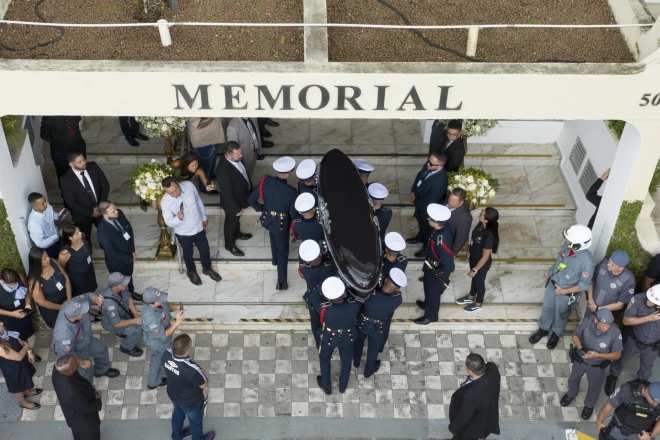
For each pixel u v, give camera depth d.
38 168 9.75
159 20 7.71
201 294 10.43
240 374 9.77
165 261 10.58
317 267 9.05
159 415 9.35
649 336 9.07
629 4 8.24
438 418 9.41
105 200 9.91
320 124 12.28
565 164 11.68
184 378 8.06
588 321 8.73
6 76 7.45
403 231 11.09
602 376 9.02
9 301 8.95
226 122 11.57
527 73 7.63
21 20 8.16
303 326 10.20
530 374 9.88
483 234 9.41
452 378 9.81
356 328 9.00
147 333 8.90
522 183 11.70
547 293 9.70
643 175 8.75
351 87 7.68
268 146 11.83
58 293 9.12
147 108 7.86
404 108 7.93
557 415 9.48
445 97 7.81
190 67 7.52
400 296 8.77
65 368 7.86
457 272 10.77
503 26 7.65
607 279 9.23
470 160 11.91
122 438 9.12
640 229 9.48
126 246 9.55
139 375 9.71
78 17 8.23
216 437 9.16
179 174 9.98
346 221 9.13
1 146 8.50
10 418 9.24
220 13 8.38
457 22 8.47
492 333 10.30
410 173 11.80
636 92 7.79
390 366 9.89
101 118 12.17
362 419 9.38
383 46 8.13
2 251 9.19
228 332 10.20
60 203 10.92
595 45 8.28
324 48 7.77
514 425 9.37
